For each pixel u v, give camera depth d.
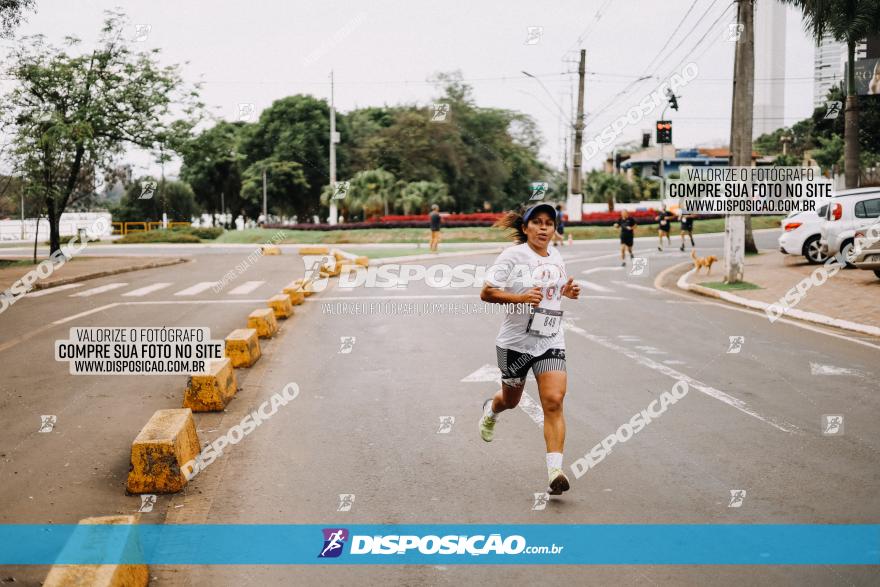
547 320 5.30
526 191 78.56
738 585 4.01
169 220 71.19
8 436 6.76
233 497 5.33
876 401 7.82
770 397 8.00
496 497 5.26
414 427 6.99
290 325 13.62
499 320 13.98
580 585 4.03
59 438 6.68
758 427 6.89
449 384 8.76
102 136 30.02
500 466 5.89
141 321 13.81
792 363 9.76
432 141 67.00
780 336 11.89
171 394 8.29
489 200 73.94
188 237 51.88
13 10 21.03
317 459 6.12
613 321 13.55
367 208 56.25
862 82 31.00
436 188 57.19
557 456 5.12
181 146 30.55
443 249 37.84
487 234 44.94
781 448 6.28
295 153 69.50
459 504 5.14
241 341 9.79
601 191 70.81
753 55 18.70
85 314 14.90
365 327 13.26
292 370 9.66
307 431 6.90
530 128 80.81
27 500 5.27
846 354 10.38
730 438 6.56
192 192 74.88
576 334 12.12
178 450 5.51
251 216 82.69
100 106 28.92
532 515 4.94
